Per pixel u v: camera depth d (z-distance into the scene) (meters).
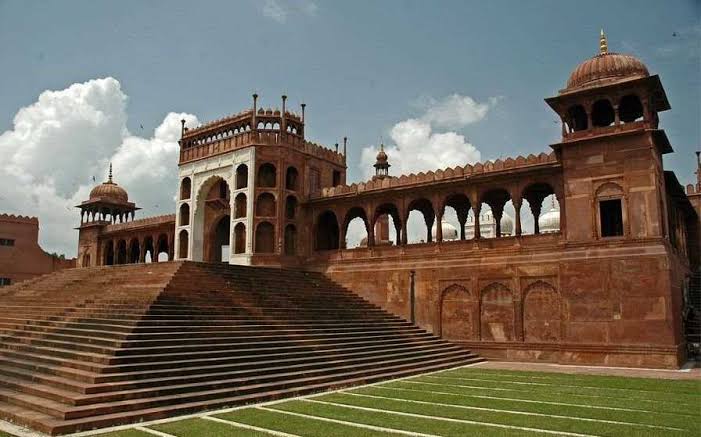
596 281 15.36
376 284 20.50
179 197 25.45
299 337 13.50
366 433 6.98
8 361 10.75
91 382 8.73
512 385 11.44
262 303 15.20
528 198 19.81
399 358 14.57
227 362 10.80
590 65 16.38
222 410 8.74
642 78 14.98
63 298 15.32
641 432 7.04
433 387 11.22
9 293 18.34
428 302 19.05
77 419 7.62
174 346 10.58
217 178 24.12
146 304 12.34
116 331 10.95
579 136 16.11
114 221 36.03
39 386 9.02
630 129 15.32
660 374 13.04
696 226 24.16
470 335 17.95
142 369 9.54
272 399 9.80
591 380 12.11
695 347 17.50
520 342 16.78
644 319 14.52
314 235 23.25
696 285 21.88
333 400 9.65
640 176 15.05
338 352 13.39
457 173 19.02
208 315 12.86
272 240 22.38
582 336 15.43
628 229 15.08
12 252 34.09
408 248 20.03
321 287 19.73
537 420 7.79
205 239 24.83
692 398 9.68
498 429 7.21
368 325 17.00
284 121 23.22
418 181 19.97
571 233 16.00
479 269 18.00
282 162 22.83
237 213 22.81
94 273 18.30
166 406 8.63
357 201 21.98
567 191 16.20
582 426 7.40
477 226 18.50
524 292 17.00
